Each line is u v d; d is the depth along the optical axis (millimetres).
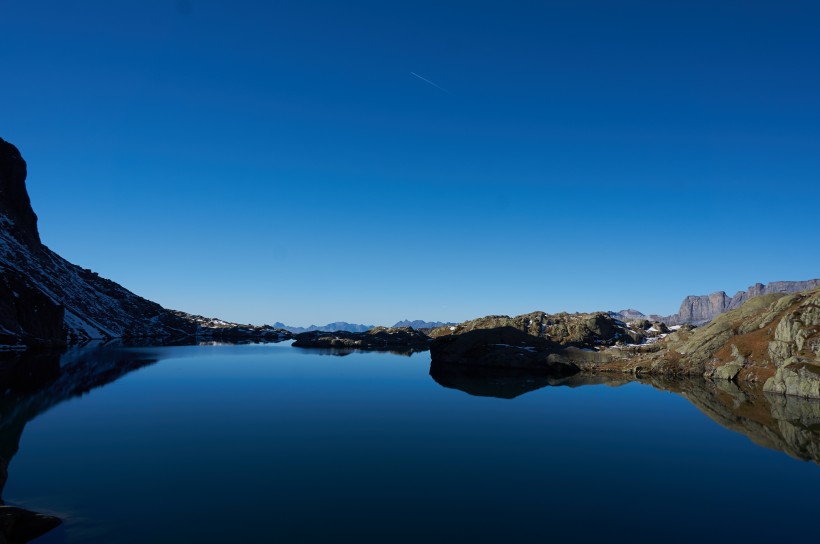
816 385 65625
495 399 63656
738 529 23672
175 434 41219
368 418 49375
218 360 121062
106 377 79562
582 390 74250
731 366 88000
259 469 31812
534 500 27000
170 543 20672
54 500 25672
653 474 32125
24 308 139375
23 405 52656
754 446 39750
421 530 22688
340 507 25406
